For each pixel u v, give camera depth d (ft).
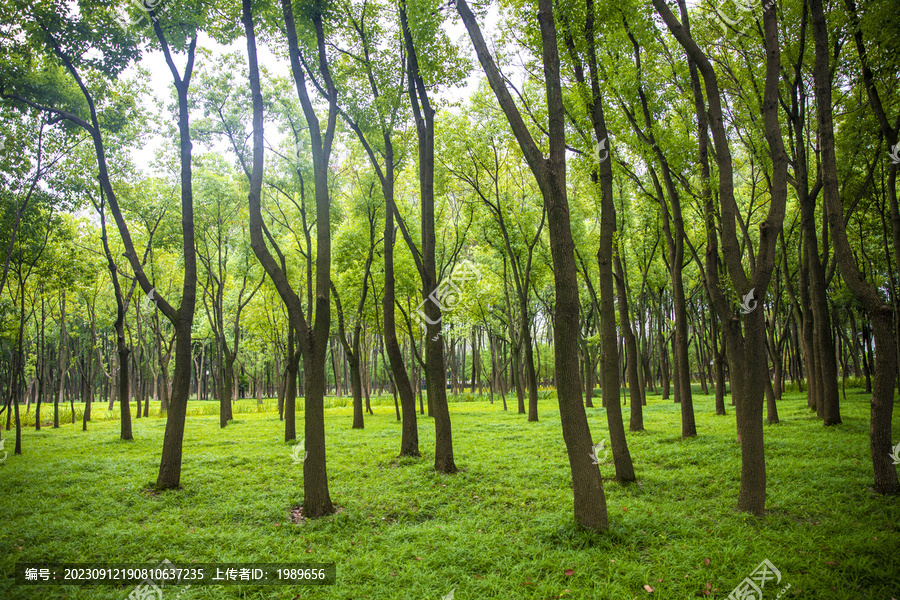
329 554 20.93
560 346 22.09
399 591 17.51
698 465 33.96
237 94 58.18
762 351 23.77
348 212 68.44
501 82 22.81
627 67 38.14
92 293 87.86
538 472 33.68
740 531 21.09
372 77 40.01
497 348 131.13
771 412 50.39
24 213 50.08
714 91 25.20
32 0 31.48
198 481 33.58
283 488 31.01
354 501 28.19
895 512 22.36
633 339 52.95
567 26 30.32
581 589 16.92
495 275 93.50
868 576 16.85
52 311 85.76
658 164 46.39
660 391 152.05
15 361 65.16
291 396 55.93
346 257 64.03
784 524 22.24
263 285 88.38
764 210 67.56
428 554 20.52
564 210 21.86
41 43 33.86
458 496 29.07
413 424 41.75
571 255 21.99
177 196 71.51
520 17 32.48
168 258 90.68
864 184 43.24
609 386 30.60
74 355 139.64
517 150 59.16
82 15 32.73
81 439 61.26
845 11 33.55
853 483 26.86
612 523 22.20
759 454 23.56
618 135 38.55
